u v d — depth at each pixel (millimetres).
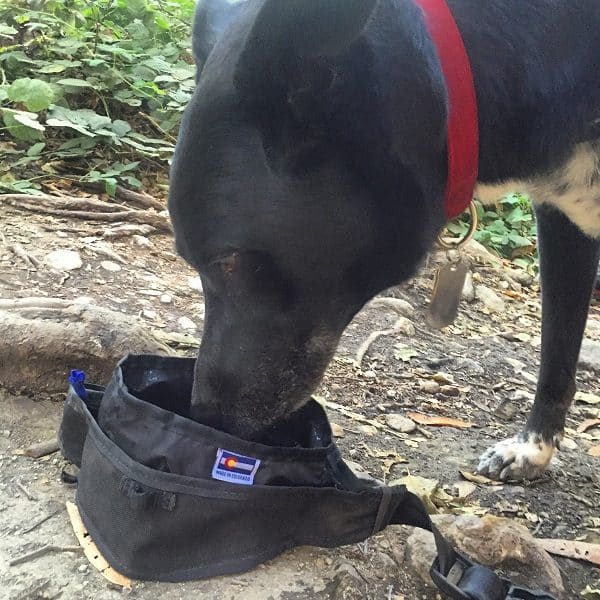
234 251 492
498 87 529
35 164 1188
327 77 445
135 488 505
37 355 680
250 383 530
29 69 1262
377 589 541
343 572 539
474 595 508
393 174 489
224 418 545
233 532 521
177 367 614
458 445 790
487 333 1161
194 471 515
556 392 741
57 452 625
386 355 960
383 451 739
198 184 489
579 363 1106
